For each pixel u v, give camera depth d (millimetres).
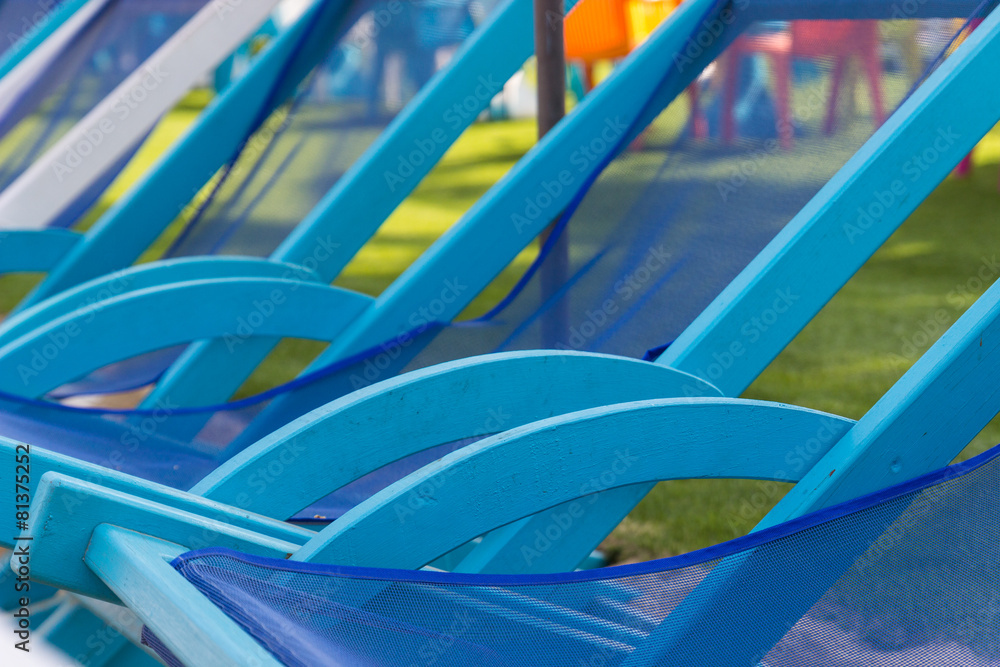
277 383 3924
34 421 1890
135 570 952
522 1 2783
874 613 1109
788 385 3512
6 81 4062
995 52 1690
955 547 1172
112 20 4043
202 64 3148
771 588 1091
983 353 1460
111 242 3033
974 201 6035
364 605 985
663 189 2240
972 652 1108
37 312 2340
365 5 3215
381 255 5918
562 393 1546
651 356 1822
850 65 2080
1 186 3541
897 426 1432
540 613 1013
